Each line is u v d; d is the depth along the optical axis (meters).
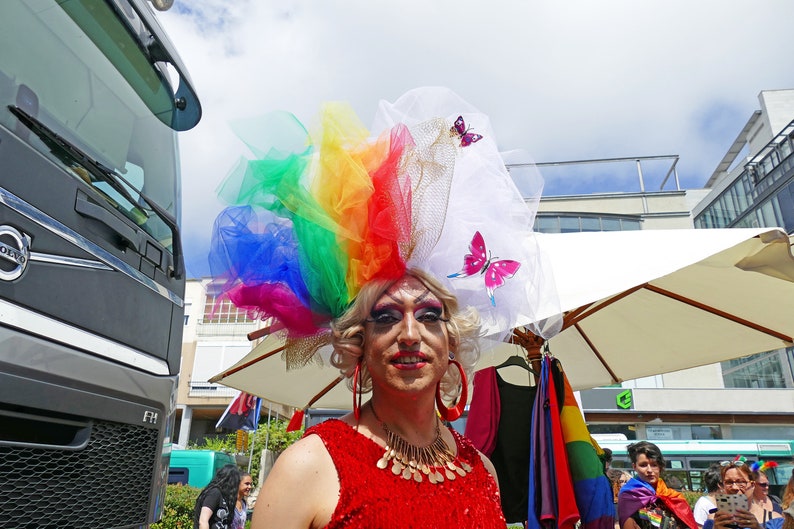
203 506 5.14
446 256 1.47
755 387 26.81
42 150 1.97
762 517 4.32
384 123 1.45
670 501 3.52
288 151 1.39
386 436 1.21
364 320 1.27
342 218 1.30
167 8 3.12
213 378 3.51
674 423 21.41
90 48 2.47
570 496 2.34
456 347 1.39
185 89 3.11
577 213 25.00
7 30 2.00
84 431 2.00
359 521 1.04
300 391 3.96
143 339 2.40
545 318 1.85
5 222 1.74
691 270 2.82
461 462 1.31
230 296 1.44
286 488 1.07
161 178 2.88
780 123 34.47
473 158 1.59
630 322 3.57
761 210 28.62
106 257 2.21
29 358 1.76
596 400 21.67
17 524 1.72
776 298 2.83
